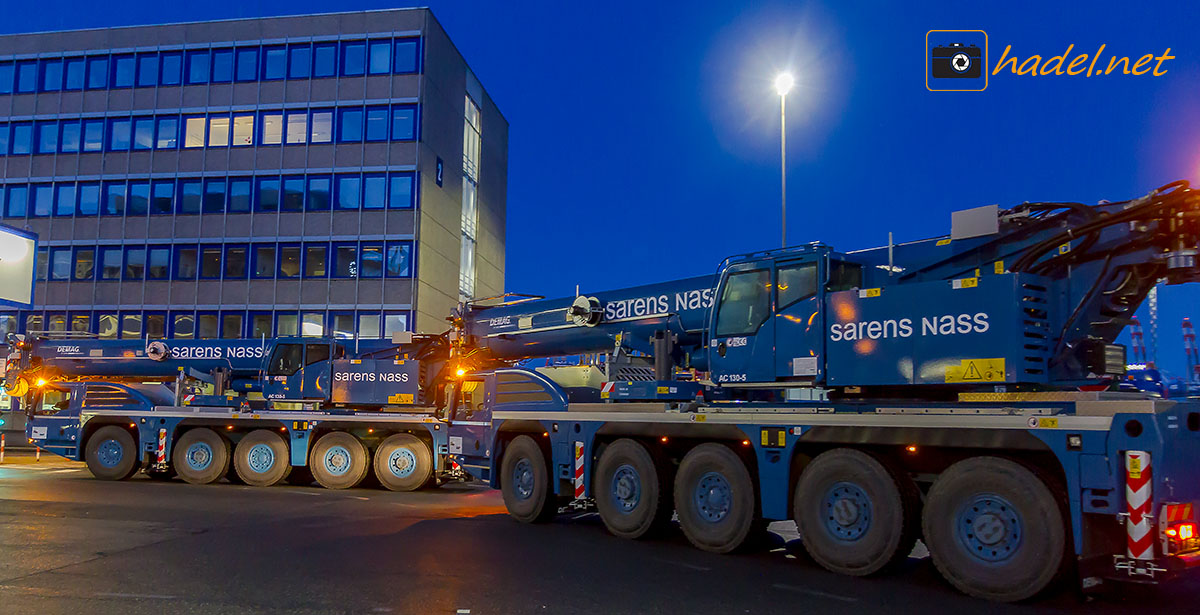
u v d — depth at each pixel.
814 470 8.84
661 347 12.16
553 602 7.23
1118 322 8.47
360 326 38.66
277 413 17.70
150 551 9.46
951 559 7.67
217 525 11.54
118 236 40.66
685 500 10.14
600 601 7.29
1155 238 8.00
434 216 40.47
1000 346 7.92
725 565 9.06
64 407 20.09
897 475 8.33
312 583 7.85
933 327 8.33
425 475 16.80
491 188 49.06
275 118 40.25
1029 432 7.43
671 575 8.47
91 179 41.09
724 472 9.80
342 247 39.22
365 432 17.64
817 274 9.36
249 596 7.33
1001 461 7.50
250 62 40.72
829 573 8.63
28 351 21.12
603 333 13.52
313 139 39.91
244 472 17.64
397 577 8.13
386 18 40.03
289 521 12.02
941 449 8.27
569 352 14.43
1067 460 7.18
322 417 17.45
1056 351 8.30
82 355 21.00
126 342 20.86
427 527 11.62
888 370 8.55
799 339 9.32
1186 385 8.68
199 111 40.72
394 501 14.92
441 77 41.69
